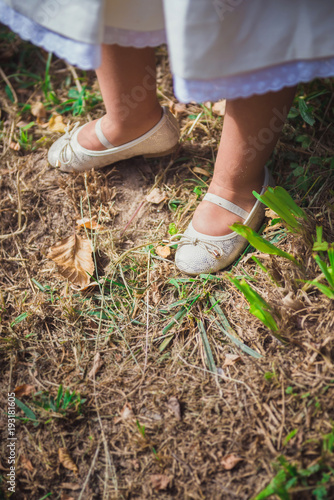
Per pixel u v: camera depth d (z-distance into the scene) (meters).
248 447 0.58
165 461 0.59
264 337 0.63
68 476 0.60
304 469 0.55
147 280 0.68
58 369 0.65
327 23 0.50
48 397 0.63
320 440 0.57
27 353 0.66
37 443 0.61
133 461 0.59
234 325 0.65
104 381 0.63
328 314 0.62
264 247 0.62
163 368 0.63
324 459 0.56
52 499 0.59
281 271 0.65
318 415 0.58
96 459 0.60
